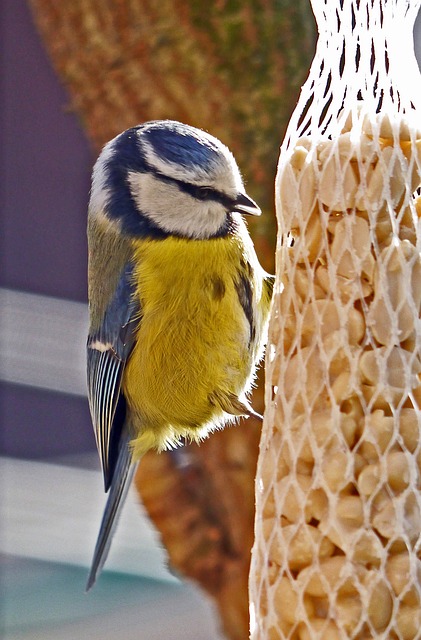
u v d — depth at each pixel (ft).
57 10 25.50
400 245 17.12
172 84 24.70
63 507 54.34
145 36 24.70
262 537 17.93
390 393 16.88
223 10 24.34
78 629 48.47
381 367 16.90
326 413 17.24
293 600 17.06
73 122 56.80
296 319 18.04
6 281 56.39
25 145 57.00
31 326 54.60
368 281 17.24
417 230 17.40
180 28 24.49
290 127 18.72
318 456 17.06
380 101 18.86
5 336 53.98
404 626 16.46
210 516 25.29
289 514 17.39
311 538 17.01
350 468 16.79
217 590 25.12
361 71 18.20
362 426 16.98
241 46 24.40
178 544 25.25
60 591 50.83
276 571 17.51
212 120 24.66
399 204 17.38
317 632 16.71
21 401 56.95
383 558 16.53
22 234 57.11
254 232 24.85
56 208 57.31
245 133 24.61
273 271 24.89
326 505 16.99
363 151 17.31
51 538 52.37
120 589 50.16
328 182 17.56
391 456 16.70
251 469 24.54
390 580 16.53
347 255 17.31
